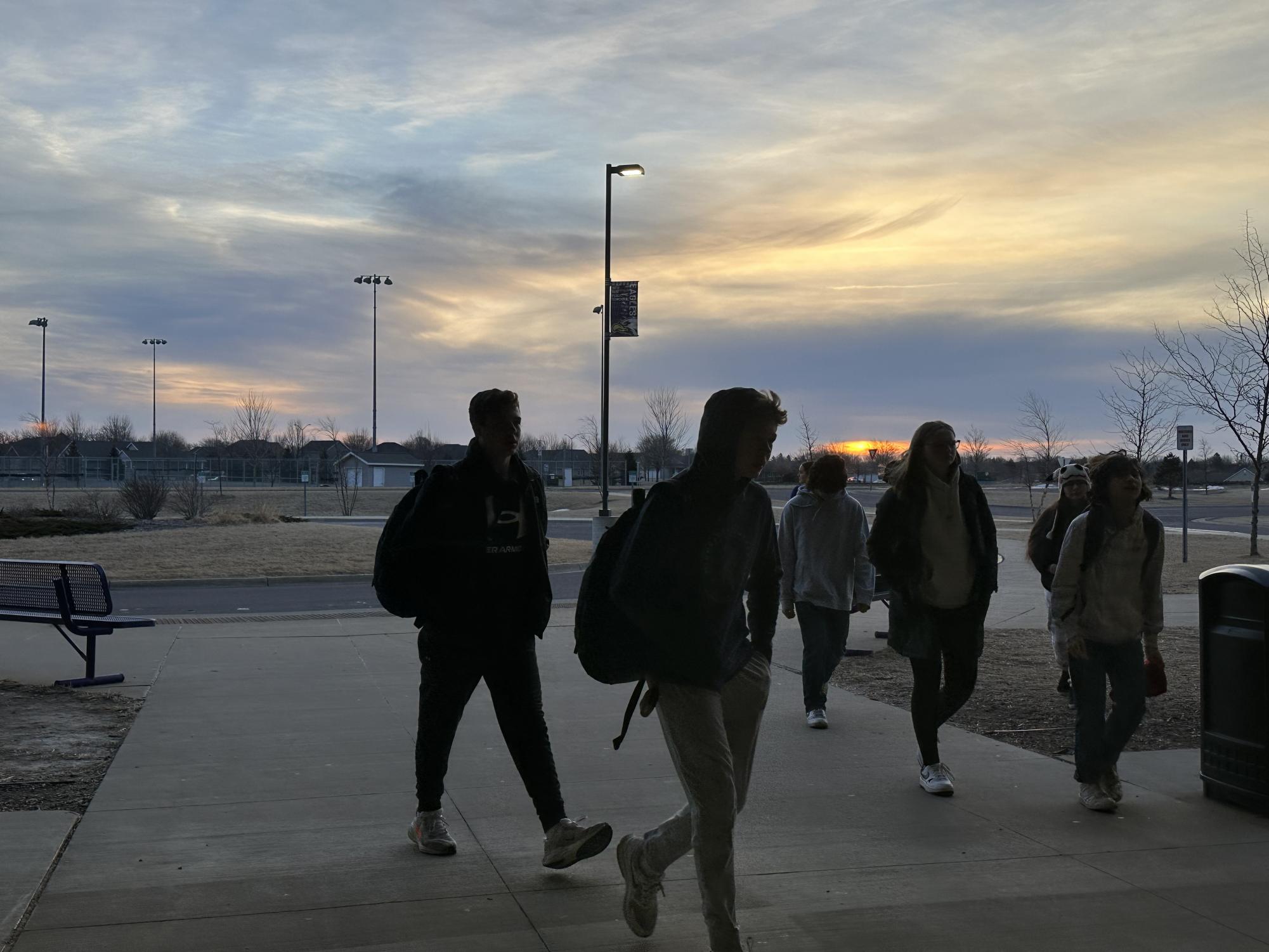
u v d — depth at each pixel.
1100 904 4.09
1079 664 5.29
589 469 87.69
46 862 4.40
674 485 3.48
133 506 33.91
